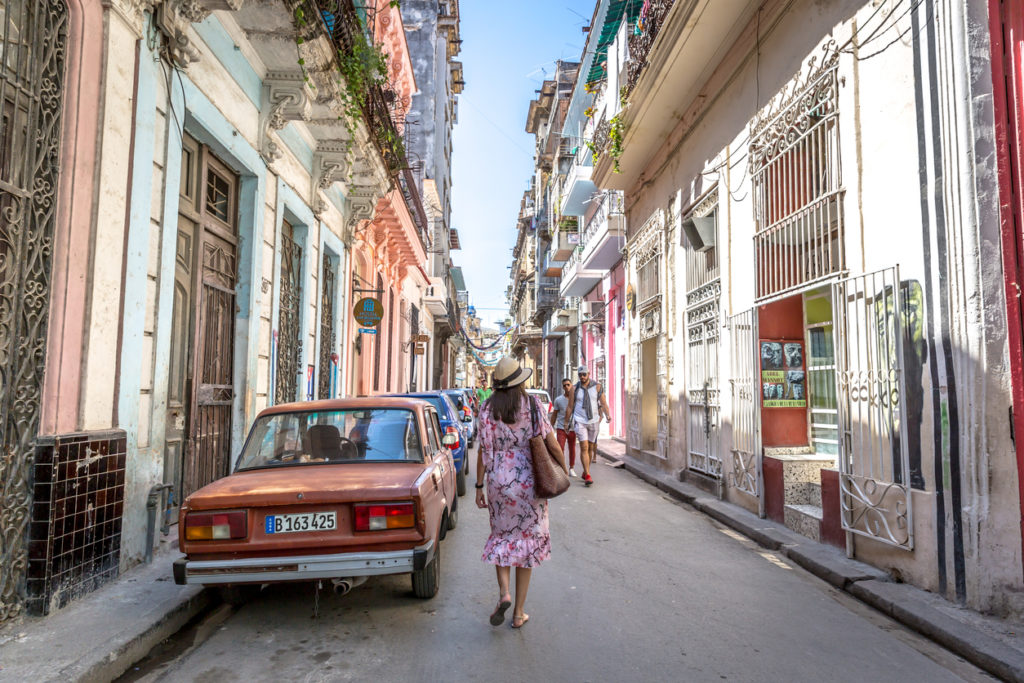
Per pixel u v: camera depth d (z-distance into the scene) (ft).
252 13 23.06
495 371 14.58
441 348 136.05
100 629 12.84
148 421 18.42
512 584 17.43
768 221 25.53
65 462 14.10
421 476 15.07
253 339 26.48
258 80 26.66
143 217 17.66
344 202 41.93
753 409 25.86
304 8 23.35
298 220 33.01
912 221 16.84
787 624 14.51
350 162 35.63
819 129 21.89
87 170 15.28
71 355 14.80
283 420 17.79
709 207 32.68
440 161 105.19
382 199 46.75
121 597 14.83
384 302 60.34
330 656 12.62
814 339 25.75
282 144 30.04
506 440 14.38
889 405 17.33
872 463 18.13
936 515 15.53
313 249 35.19
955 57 15.21
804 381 26.05
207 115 21.97
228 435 25.55
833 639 13.62
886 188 18.04
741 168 28.02
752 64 27.04
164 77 19.04
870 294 18.45
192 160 22.67
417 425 17.63
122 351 16.65
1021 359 13.69
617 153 41.52
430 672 11.84
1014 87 14.08
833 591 17.10
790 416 25.80
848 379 19.51
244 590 16.06
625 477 40.14
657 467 40.96
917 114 16.69
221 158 24.79
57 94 14.34
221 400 24.85
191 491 22.24
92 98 15.46
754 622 14.62
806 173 23.00
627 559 20.12
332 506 13.64
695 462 33.91
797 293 22.70
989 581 14.02
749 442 26.40
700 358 33.45
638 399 46.50
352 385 45.83
